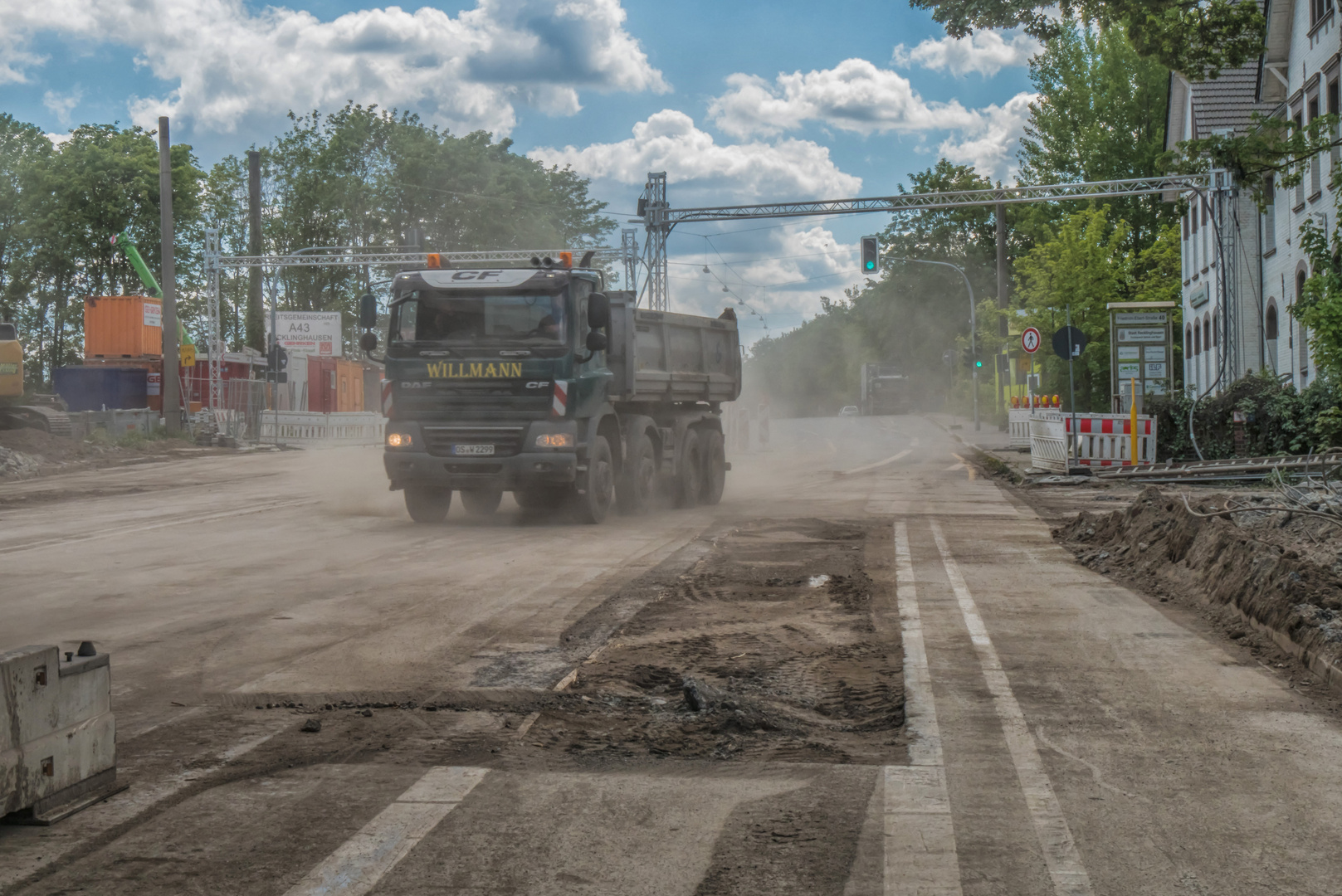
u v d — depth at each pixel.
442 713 6.05
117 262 62.56
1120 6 19.11
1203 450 25.03
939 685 6.56
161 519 16.14
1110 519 12.84
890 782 4.92
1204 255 41.72
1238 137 21.30
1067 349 24.12
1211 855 4.10
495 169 69.31
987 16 18.69
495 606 9.09
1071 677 6.75
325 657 7.33
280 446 40.50
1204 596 9.11
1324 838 4.26
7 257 63.12
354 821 4.46
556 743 5.55
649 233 39.28
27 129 63.47
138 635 8.02
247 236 73.56
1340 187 20.47
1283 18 33.19
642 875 3.95
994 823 4.43
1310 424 22.11
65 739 4.57
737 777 5.02
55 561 11.79
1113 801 4.66
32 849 4.18
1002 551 12.28
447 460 14.70
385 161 71.00
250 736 5.64
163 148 37.75
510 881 3.90
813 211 38.69
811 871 3.97
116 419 35.97
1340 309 19.31
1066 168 61.28
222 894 3.80
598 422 15.27
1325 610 7.30
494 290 14.73
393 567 11.20
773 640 7.85
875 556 11.90
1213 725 5.76
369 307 15.07
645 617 8.64
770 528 14.42
